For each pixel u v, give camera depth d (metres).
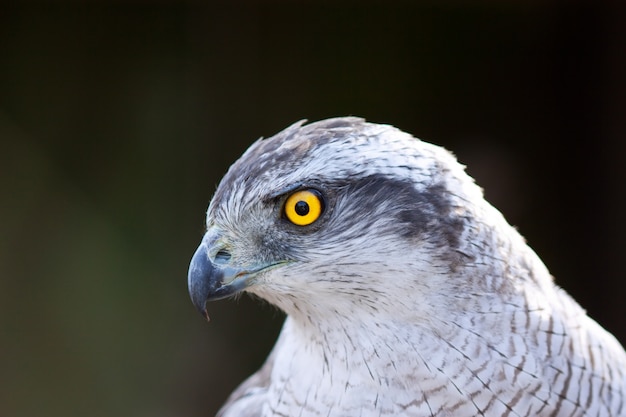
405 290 4.77
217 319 12.33
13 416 11.84
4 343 11.98
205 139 12.51
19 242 12.15
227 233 5.14
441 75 12.77
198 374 12.24
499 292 4.78
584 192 12.88
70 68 12.39
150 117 12.45
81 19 12.39
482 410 4.72
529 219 12.90
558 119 12.84
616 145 12.59
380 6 12.61
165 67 12.45
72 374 12.05
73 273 12.18
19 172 12.23
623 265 12.70
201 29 12.46
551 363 4.76
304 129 5.18
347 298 4.90
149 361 12.18
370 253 4.83
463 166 5.17
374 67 12.66
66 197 12.30
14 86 12.28
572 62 12.72
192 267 5.16
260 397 5.84
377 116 12.66
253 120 12.53
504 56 12.77
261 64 12.53
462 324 4.73
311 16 12.55
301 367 5.11
